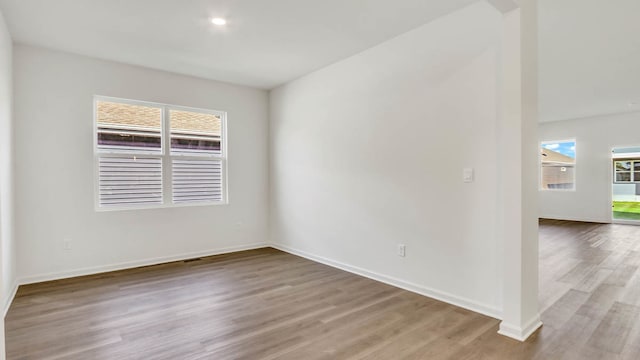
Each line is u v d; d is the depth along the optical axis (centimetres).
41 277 376
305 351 226
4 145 303
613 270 411
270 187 559
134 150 441
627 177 797
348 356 220
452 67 302
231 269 424
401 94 346
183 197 480
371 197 382
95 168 413
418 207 333
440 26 309
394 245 358
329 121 438
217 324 267
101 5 285
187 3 282
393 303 309
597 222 824
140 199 445
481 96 282
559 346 230
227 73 469
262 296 329
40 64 376
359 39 356
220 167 516
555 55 407
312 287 355
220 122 517
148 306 304
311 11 296
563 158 885
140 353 223
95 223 410
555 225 783
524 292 243
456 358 217
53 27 326
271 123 552
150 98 446
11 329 258
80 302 313
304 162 483
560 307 296
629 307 296
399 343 236
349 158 409
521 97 237
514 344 233
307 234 480
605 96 610
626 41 365
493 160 275
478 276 287
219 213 509
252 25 323
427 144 324
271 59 414
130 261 433
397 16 305
